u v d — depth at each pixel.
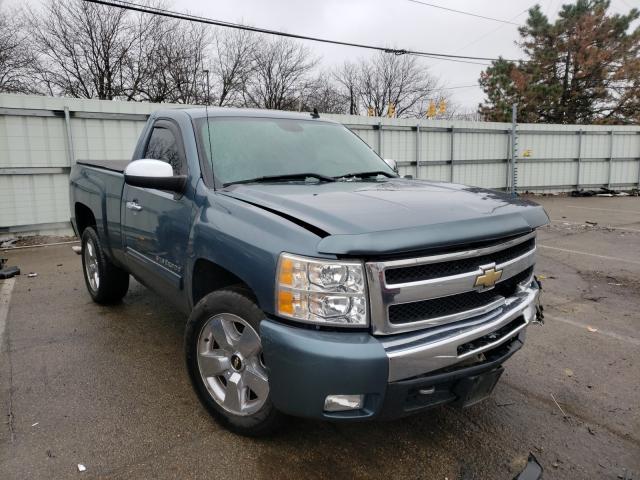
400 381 2.07
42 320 4.59
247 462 2.49
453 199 2.61
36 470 2.40
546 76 30.17
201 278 2.86
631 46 28.70
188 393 3.20
